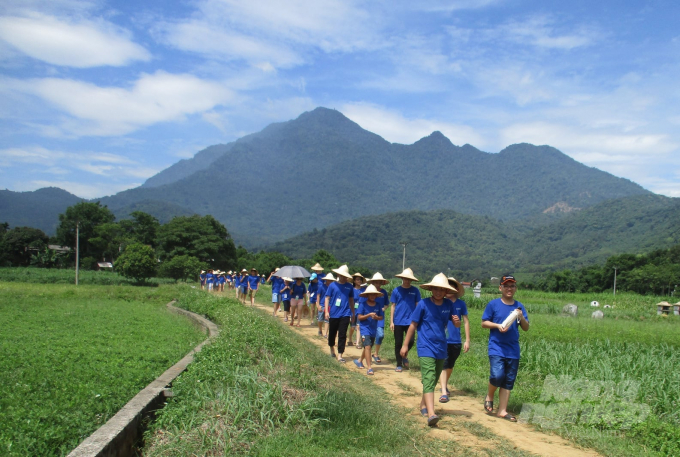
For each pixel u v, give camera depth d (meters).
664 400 7.65
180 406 6.09
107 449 4.81
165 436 5.48
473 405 8.09
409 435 6.16
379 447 5.62
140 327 14.65
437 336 7.18
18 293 24.61
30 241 79.94
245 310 16.22
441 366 7.41
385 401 7.81
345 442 5.63
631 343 14.77
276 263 92.06
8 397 6.48
